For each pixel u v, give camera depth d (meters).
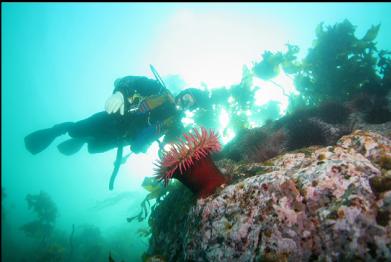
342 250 2.16
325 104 6.02
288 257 2.39
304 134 4.85
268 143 5.29
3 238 24.28
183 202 4.61
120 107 4.61
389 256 1.96
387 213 2.16
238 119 7.25
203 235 3.00
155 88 5.16
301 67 8.06
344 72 7.49
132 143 4.96
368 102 5.98
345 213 2.26
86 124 5.48
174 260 4.07
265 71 8.02
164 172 3.25
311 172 2.74
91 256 16.09
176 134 4.91
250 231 2.67
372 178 2.46
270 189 2.77
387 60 7.40
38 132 5.64
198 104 5.18
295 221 2.50
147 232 6.41
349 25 7.79
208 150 3.23
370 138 3.20
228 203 2.99
